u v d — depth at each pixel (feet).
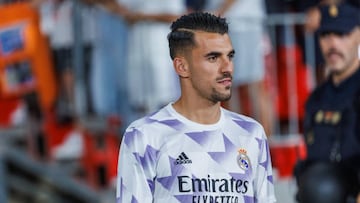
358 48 47.34
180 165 32.55
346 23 47.16
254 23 64.59
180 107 33.35
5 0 72.18
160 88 63.67
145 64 63.77
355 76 46.75
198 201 32.45
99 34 65.82
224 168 32.73
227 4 63.26
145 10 63.41
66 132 70.28
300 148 66.33
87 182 68.80
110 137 67.72
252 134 33.47
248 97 65.41
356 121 45.98
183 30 32.94
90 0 65.00
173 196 32.58
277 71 67.26
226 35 32.94
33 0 66.33
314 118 47.34
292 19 67.00
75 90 67.62
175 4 63.52
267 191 33.81
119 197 33.37
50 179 71.15
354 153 45.80
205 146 32.81
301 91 67.15
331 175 45.24
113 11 63.82
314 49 66.44
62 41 68.39
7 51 65.62
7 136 70.90
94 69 66.44
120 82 65.16
